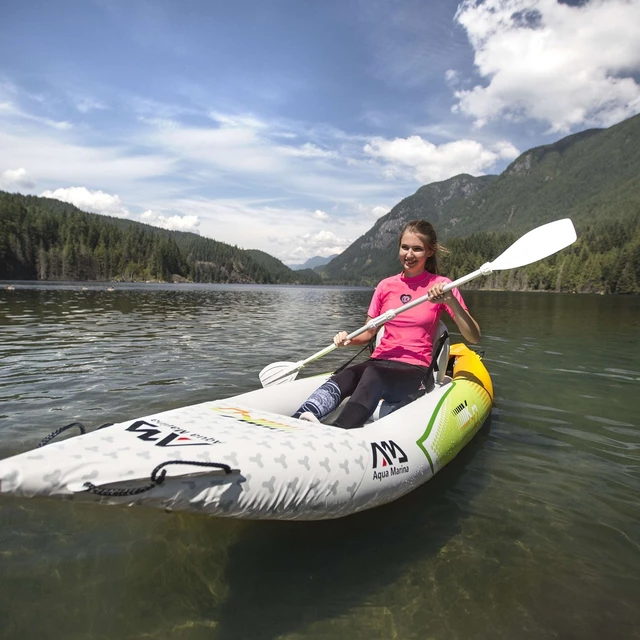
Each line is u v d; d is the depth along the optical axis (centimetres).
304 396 341
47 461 146
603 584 192
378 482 225
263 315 1395
